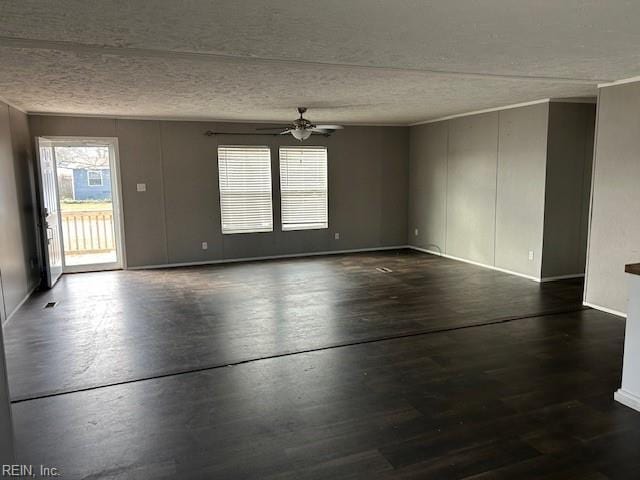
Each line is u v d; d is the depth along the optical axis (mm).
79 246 8438
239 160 7996
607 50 3383
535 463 2418
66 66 3822
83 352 3979
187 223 7785
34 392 3250
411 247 9258
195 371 3582
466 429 2748
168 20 2631
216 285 6363
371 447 2582
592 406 2998
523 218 6504
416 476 2328
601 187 4926
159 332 4473
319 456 2502
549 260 6301
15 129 5871
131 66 3828
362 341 4184
